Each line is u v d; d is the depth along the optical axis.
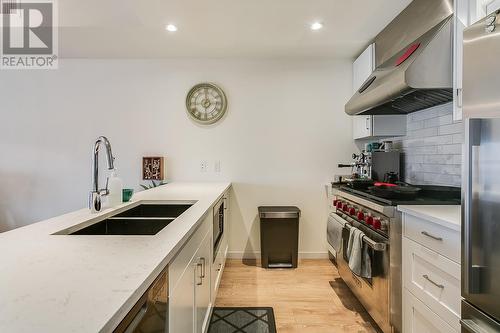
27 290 0.62
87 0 2.10
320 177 3.34
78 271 0.73
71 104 3.37
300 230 3.35
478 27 1.08
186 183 3.17
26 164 3.40
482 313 1.03
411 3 2.15
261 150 3.35
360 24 2.48
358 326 2.00
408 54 1.92
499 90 0.99
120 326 0.60
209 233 1.81
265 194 3.35
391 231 1.71
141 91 3.37
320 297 2.41
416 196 1.92
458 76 1.68
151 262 0.79
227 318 2.09
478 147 1.03
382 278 1.80
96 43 2.89
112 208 1.60
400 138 2.87
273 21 2.43
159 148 3.38
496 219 0.97
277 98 3.34
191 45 2.94
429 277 1.43
